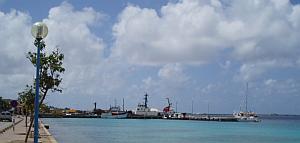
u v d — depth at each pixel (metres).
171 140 58.88
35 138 16.58
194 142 56.50
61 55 27.73
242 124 161.12
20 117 106.56
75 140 51.16
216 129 106.81
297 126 143.75
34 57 27.36
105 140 53.78
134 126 111.62
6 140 34.81
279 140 67.50
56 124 111.69
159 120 193.12
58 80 27.81
